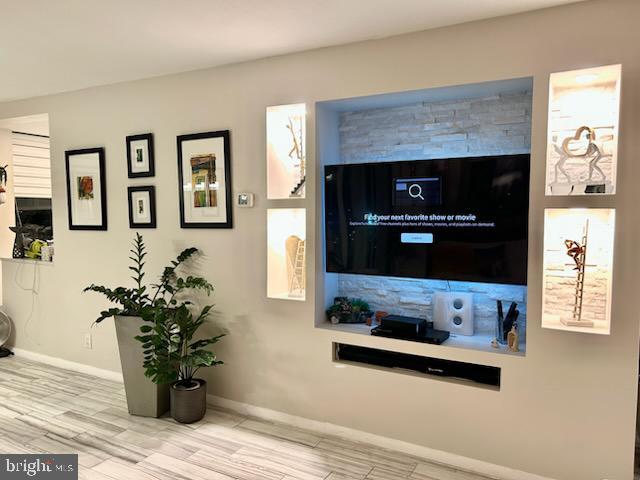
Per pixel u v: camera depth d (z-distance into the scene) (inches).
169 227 141.5
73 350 167.0
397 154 122.6
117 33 103.7
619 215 86.3
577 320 92.0
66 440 115.0
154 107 141.2
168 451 109.9
